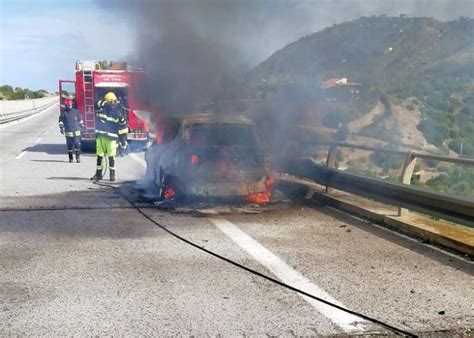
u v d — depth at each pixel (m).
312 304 4.41
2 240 6.50
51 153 18.27
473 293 4.70
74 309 4.28
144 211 8.30
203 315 4.17
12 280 5.00
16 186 10.73
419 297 4.59
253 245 6.31
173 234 6.84
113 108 11.60
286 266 5.48
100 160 11.73
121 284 4.89
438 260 5.71
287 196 9.73
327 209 8.55
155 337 3.77
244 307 4.34
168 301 4.47
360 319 4.11
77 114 15.48
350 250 6.10
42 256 5.81
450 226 6.84
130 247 6.20
